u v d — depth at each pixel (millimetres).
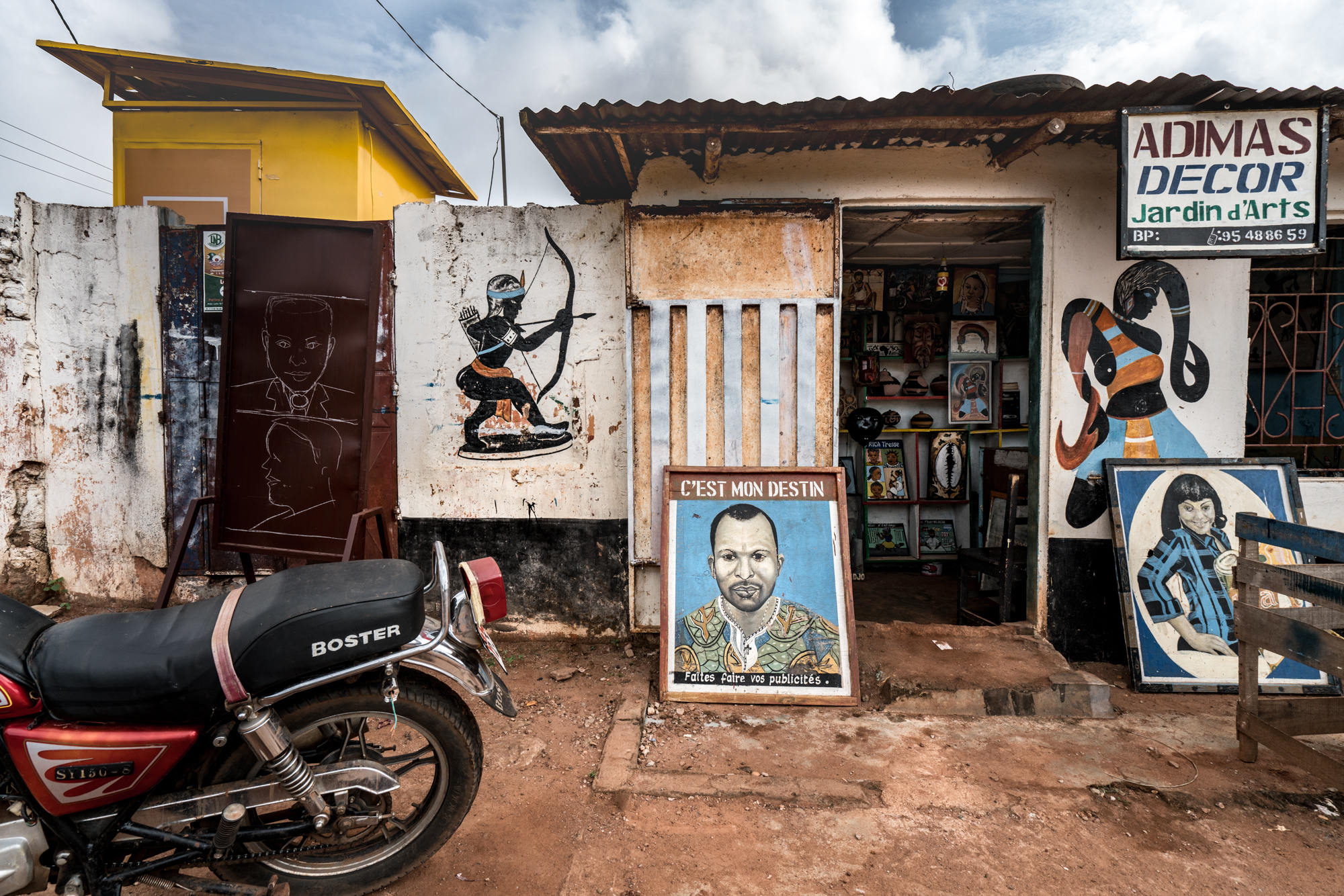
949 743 2832
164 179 5414
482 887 1995
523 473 3980
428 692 1888
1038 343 3809
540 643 3992
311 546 3391
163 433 4129
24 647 1646
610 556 3980
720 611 3355
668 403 3721
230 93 5598
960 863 2096
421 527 4035
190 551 4168
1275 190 3125
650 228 3684
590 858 2117
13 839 1594
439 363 3971
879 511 6461
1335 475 3861
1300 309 4652
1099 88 2990
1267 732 2586
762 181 3709
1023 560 4023
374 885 1896
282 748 1665
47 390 4141
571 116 3098
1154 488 3674
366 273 3330
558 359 3924
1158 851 2160
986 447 6090
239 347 3346
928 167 3678
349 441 3355
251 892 1716
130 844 1675
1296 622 2473
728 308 3656
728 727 2973
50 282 4090
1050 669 3314
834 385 3684
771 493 3566
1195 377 3740
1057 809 2375
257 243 3326
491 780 2559
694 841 2201
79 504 4191
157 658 1598
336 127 5367
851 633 3268
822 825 2283
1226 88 3004
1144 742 2855
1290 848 2182
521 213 3887
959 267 6105
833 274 3645
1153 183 3137
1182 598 3518
